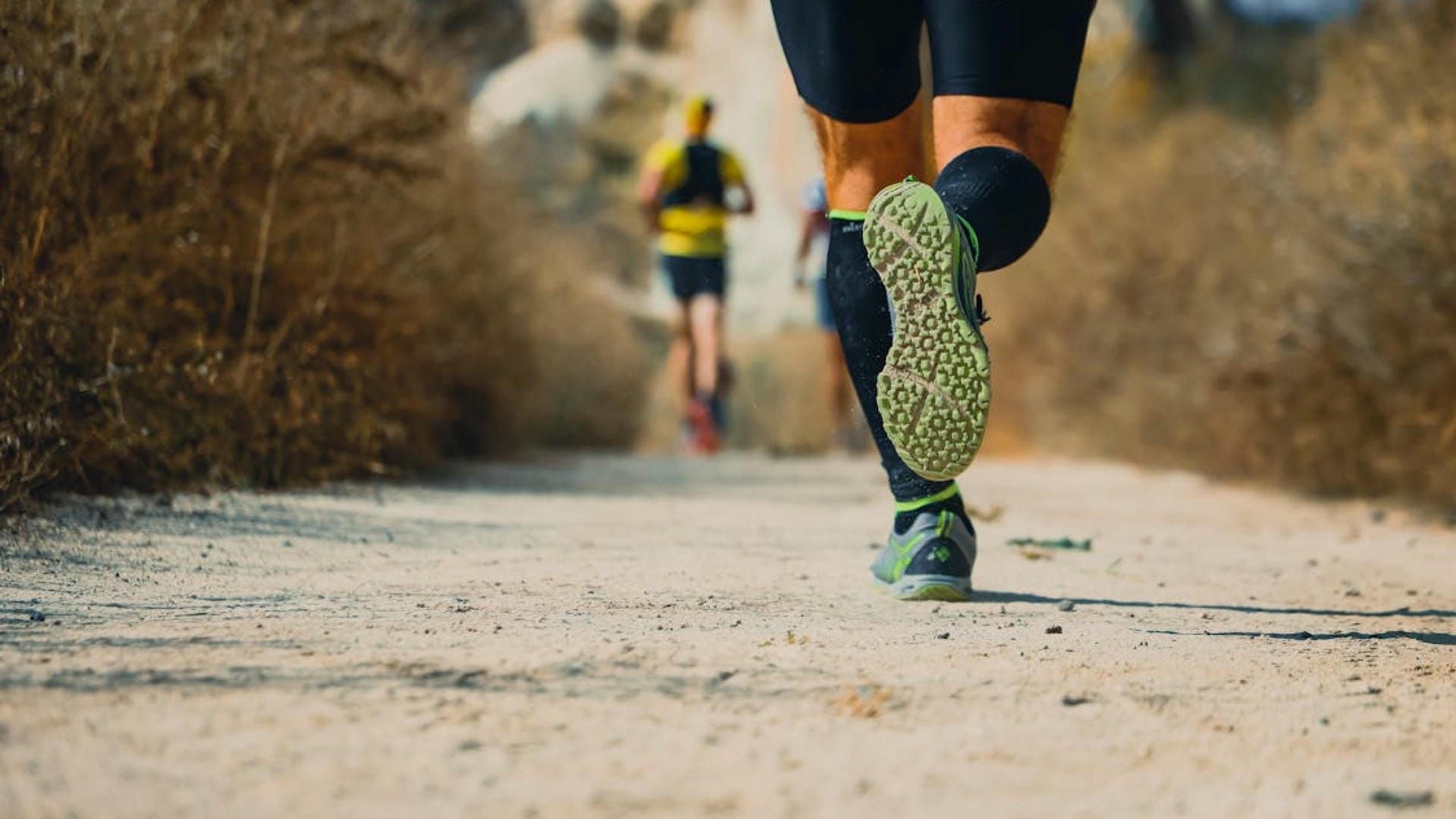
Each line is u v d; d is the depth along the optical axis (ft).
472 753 9.94
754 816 8.92
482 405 40.88
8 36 22.67
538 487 33.55
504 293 42.50
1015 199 15.28
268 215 27.22
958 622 16.07
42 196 22.81
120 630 13.65
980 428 15.05
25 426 20.93
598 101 104.17
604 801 9.09
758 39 105.81
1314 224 36.96
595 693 11.66
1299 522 30.68
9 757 9.37
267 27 28.12
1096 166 58.08
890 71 16.67
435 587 17.30
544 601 16.37
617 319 67.72
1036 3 15.83
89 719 10.27
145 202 25.45
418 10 39.50
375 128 29.96
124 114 25.18
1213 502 34.76
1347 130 38.83
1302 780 10.11
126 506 22.02
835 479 41.37
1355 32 40.24
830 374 62.75
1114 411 49.75
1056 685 12.62
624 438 63.98
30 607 14.83
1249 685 12.99
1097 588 19.74
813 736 10.70
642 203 62.49
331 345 29.45
